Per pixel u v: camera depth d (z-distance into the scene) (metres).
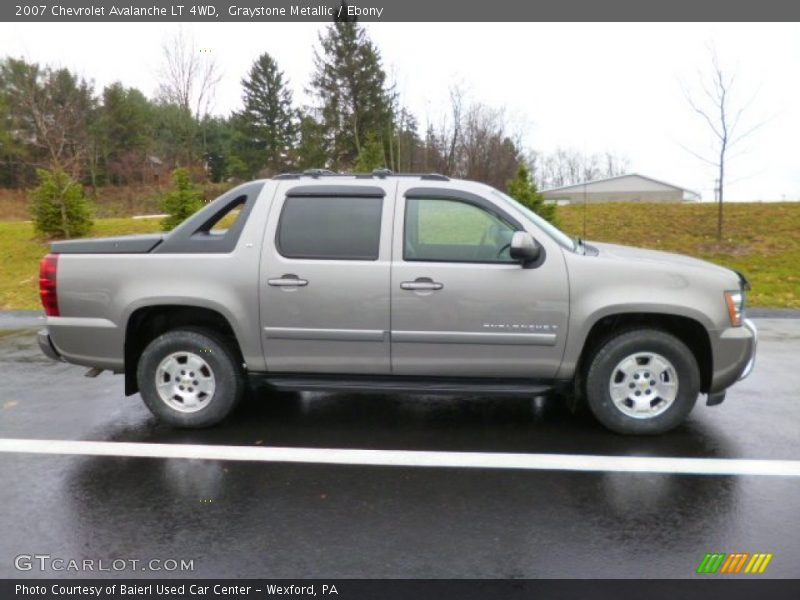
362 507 3.47
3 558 2.99
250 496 3.61
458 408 5.25
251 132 49.03
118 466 4.04
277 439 4.53
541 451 4.29
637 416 4.51
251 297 4.50
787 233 15.12
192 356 4.67
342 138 35.09
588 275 4.34
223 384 4.66
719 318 4.34
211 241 4.59
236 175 48.09
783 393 5.62
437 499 3.57
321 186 4.58
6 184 47.16
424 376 4.61
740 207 18.55
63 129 18.84
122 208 41.19
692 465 4.03
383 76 34.78
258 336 4.55
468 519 3.34
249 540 3.14
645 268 4.34
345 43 35.12
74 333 4.66
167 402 4.71
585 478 3.84
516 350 4.43
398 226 4.46
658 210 19.27
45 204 16.05
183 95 22.39
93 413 5.12
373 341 4.48
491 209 4.50
